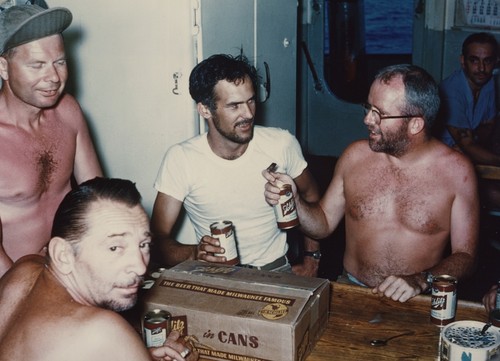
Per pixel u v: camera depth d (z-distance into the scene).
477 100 4.94
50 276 1.64
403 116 2.66
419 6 5.61
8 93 2.53
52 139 2.69
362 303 2.37
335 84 6.09
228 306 1.99
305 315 1.97
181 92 3.48
